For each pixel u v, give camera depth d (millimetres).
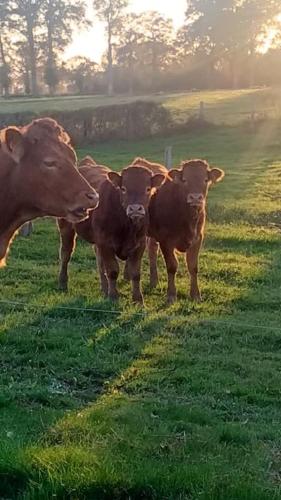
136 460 5180
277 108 43438
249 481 4965
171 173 10414
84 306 9586
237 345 8430
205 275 12023
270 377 7410
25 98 68438
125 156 28953
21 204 6242
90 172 11820
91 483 4758
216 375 7344
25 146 6035
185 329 8891
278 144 32812
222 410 6555
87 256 13383
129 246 10172
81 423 5855
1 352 7773
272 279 11758
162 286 11445
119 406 6414
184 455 5418
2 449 5152
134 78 88750
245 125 37656
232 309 10109
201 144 33312
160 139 35312
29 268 12062
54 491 4695
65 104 51562
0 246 6523
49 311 9352
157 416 6250
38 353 7789
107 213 10125
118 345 8172
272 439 5949
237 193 20375
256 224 16578
